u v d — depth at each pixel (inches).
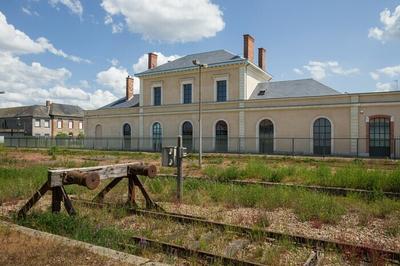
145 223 284.0
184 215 298.2
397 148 1018.1
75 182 276.1
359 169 531.8
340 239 244.4
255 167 599.2
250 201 365.1
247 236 247.0
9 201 378.6
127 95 1830.7
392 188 415.8
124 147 1656.0
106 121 1747.0
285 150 1219.2
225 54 1485.0
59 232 245.4
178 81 1526.8
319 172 550.6
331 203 339.9
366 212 317.4
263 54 1572.3
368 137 1070.4
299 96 1212.5
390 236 258.7
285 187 432.5
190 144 1454.2
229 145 1347.2
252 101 1294.3
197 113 1437.0
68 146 1877.5
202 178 531.5
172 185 457.1
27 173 558.6
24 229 232.5
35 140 2009.1
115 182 358.0
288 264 200.1
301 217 303.9
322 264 200.4
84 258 182.9
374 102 1057.5
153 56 1717.5
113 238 229.8
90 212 308.5
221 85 1416.1
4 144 2112.5
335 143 1124.5
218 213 327.3
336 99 1126.4
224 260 197.5
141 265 173.9
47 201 382.3
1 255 184.9
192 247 221.0
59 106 3031.5
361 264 200.4
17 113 2908.5
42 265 174.7
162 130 1540.4
